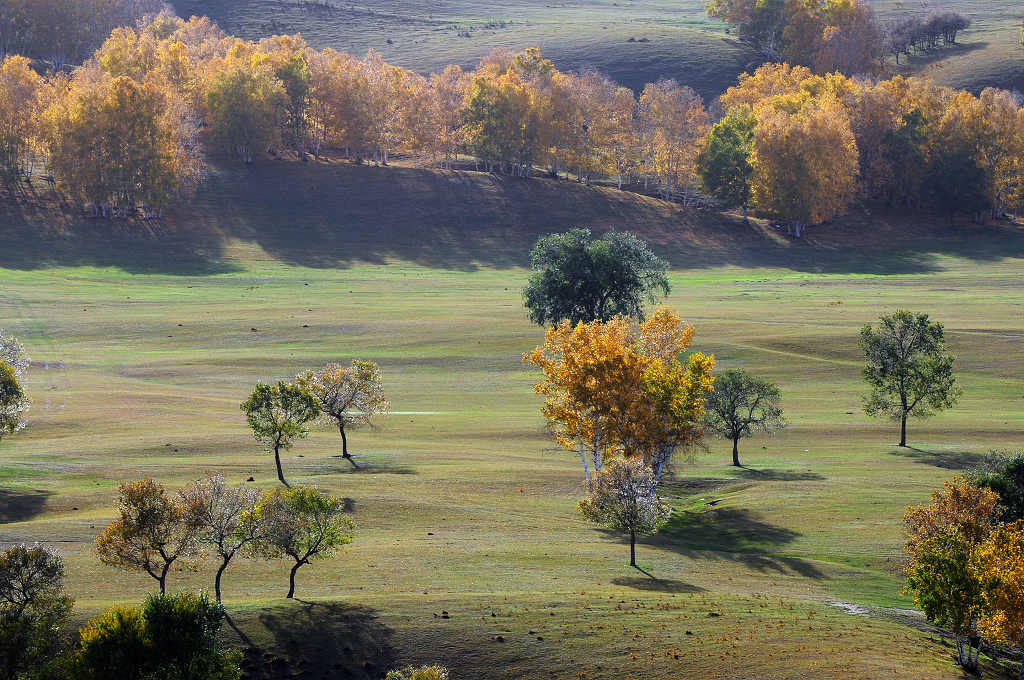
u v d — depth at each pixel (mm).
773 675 61719
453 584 79125
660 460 112688
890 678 61469
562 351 116375
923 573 69875
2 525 91312
